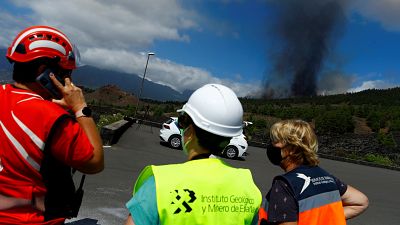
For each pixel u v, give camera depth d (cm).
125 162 1233
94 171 220
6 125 203
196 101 222
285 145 305
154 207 191
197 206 198
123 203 745
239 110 227
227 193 209
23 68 216
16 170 203
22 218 204
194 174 205
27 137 201
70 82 224
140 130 2839
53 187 211
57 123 203
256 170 1602
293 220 278
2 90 215
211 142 218
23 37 217
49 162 207
